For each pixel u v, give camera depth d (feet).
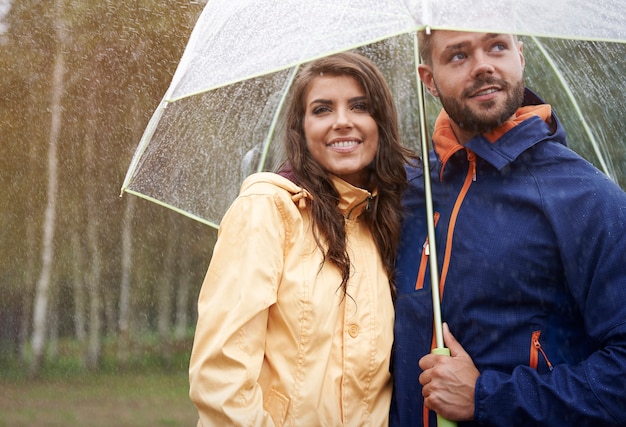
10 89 67.41
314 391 10.07
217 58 10.46
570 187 10.61
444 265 10.96
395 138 11.25
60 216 73.05
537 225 10.61
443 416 10.37
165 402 51.62
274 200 10.39
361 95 10.93
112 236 76.95
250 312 9.89
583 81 11.60
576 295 10.39
